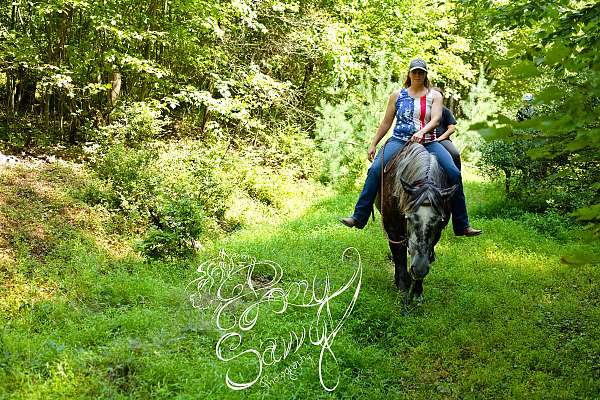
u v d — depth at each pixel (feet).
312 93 51.21
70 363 14.42
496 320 18.75
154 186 28.86
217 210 31.32
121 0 35.12
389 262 25.35
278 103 43.45
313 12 44.75
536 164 34.63
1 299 18.22
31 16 35.83
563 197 33.24
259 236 28.50
